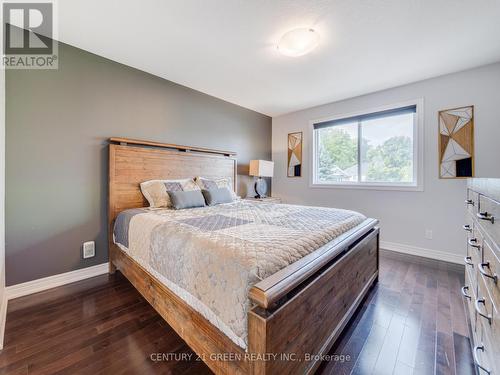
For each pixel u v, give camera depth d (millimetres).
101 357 1273
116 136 2471
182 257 1308
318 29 1934
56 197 2088
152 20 1835
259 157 4352
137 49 2250
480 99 2557
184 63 2520
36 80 1974
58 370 1185
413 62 2477
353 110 3541
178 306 1318
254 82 3016
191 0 1631
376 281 2199
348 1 1636
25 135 1921
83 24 1875
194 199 2543
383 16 1775
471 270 1498
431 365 1251
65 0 1605
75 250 2203
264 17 1803
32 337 1418
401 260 2795
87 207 2275
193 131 3244
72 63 2170
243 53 2320
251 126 4172
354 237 1630
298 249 1214
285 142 4422
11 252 1865
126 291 1997
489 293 953
